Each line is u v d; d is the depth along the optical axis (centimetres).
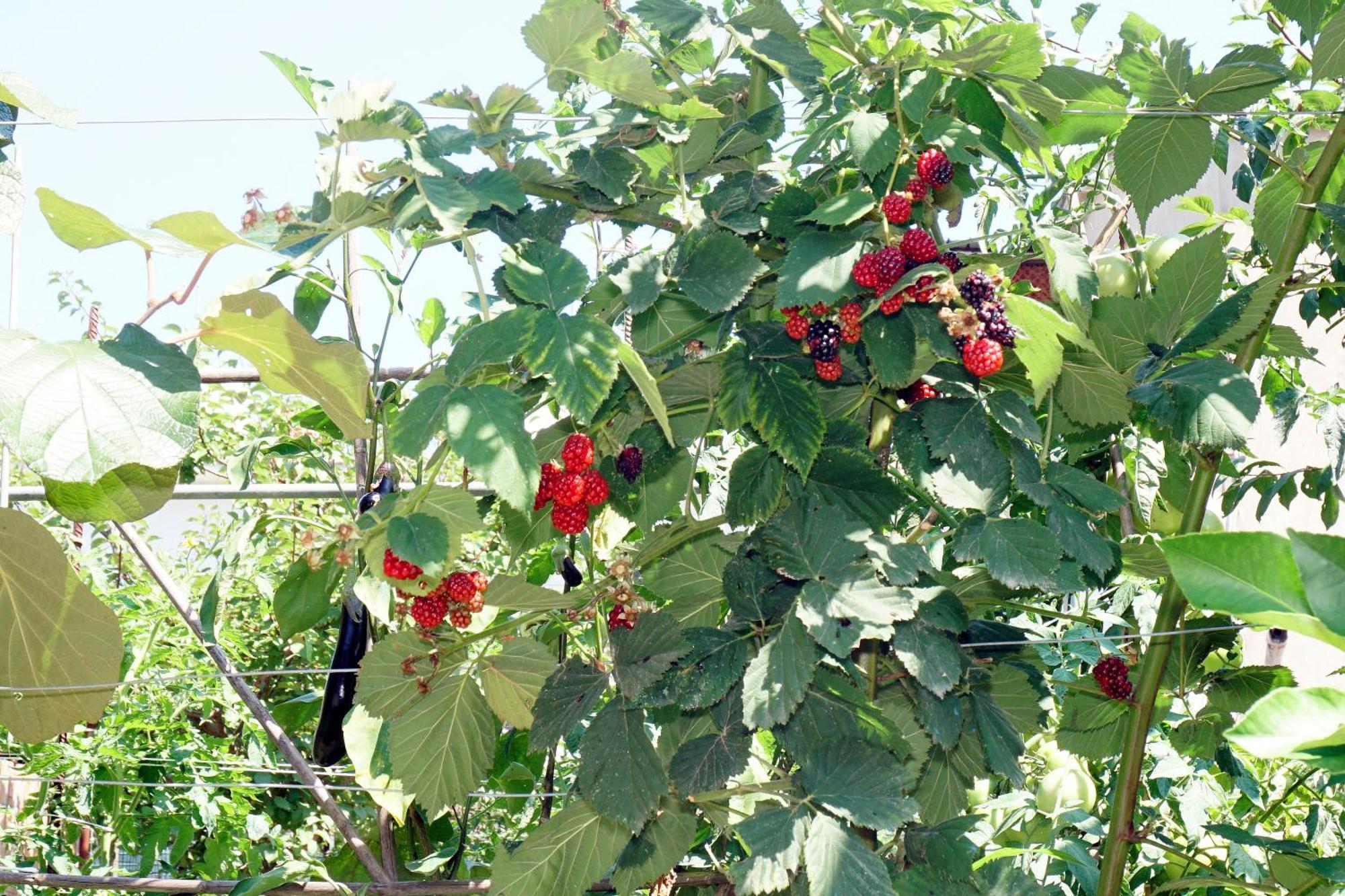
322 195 199
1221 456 217
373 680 206
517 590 191
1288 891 203
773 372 200
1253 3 279
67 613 188
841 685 195
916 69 206
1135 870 266
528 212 218
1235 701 246
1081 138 239
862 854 182
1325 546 75
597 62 196
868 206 191
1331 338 472
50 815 381
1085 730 245
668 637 195
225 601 446
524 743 301
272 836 385
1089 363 205
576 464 190
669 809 214
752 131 221
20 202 170
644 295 192
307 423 283
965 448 199
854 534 194
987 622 224
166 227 160
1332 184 243
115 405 137
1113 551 199
